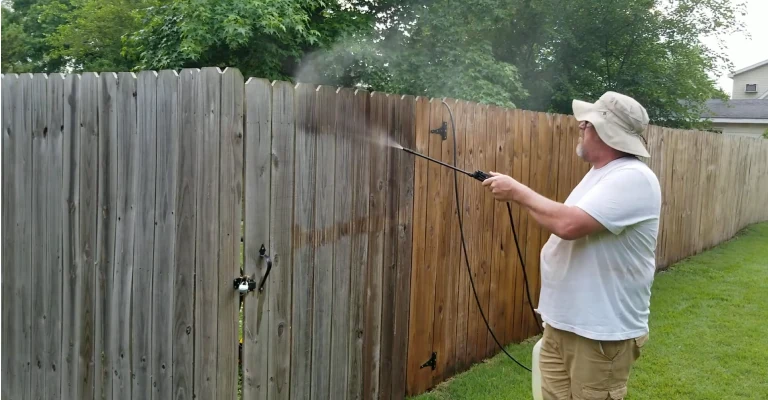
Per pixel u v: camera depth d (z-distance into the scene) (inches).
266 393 100.1
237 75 90.4
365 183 117.4
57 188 106.1
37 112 107.8
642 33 553.3
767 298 226.5
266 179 96.7
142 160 95.3
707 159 314.0
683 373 154.8
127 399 100.1
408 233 130.1
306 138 103.3
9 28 730.8
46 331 110.1
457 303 148.9
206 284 89.8
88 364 104.8
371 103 116.6
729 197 357.1
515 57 536.4
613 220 79.7
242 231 94.4
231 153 90.7
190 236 91.0
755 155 399.5
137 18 480.4
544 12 513.3
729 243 351.6
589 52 556.7
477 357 159.0
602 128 84.5
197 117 88.8
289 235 101.7
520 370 153.8
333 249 111.2
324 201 108.2
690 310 209.3
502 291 166.9
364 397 122.3
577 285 85.4
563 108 550.0
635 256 83.9
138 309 97.8
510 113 159.8
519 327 177.0
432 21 454.6
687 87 559.8
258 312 97.6
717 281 252.7
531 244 177.6
